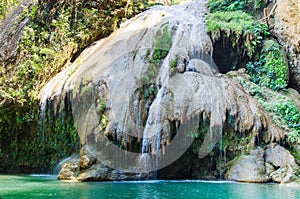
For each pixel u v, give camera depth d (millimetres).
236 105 9688
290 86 12711
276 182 8492
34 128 11227
